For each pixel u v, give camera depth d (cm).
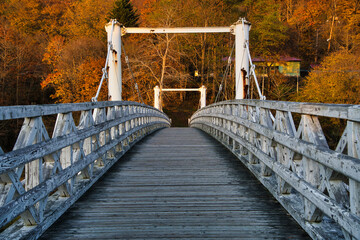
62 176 345
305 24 4688
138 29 1110
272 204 397
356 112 200
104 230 319
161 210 377
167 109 4012
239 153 682
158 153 774
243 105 639
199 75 4031
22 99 3428
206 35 3691
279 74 3812
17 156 245
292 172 338
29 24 4072
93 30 3947
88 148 484
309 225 295
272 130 398
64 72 3241
